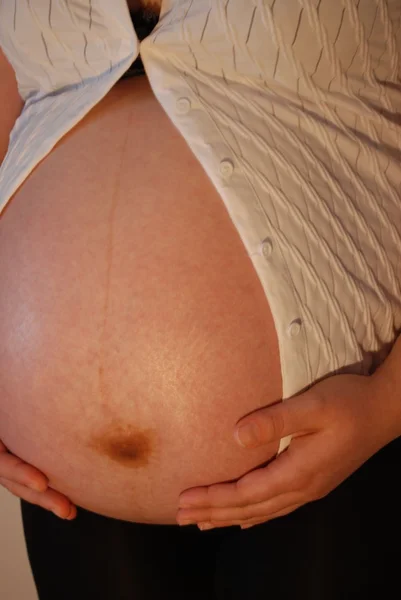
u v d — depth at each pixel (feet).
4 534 3.72
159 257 1.95
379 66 2.10
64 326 1.98
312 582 2.10
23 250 2.09
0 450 2.35
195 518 2.08
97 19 2.01
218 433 1.98
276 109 1.96
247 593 2.35
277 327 1.86
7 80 2.42
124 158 2.06
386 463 2.25
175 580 2.52
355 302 1.98
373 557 2.10
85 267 1.98
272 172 1.90
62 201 2.07
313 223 1.92
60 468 2.15
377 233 2.06
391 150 2.18
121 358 1.94
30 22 2.08
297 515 2.21
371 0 1.95
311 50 1.94
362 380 1.96
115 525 2.49
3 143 2.54
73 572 2.46
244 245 1.92
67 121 2.09
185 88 1.93
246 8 1.86
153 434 1.98
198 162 2.02
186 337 1.93
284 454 1.95
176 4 1.97
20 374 2.08
